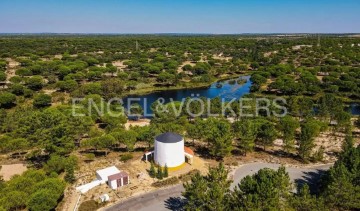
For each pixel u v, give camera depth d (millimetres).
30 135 70500
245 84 173500
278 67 184625
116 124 88438
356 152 54469
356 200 47312
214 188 44312
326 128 86375
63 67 163000
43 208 48594
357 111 119625
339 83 143625
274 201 40375
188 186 47250
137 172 65375
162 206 53719
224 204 43781
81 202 55281
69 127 73938
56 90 141500
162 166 65688
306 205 43469
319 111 98562
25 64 190750
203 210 44719
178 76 171250
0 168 68812
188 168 66625
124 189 59125
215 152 70812
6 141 72000
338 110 95625
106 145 72062
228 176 64000
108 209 53062
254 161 71562
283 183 44219
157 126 82812
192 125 83250
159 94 152375
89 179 63594
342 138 86812
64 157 69125
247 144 72750
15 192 50594
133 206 53844
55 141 69188
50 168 63531
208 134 74125
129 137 73625
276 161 71500
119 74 166375
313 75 164500
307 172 65938
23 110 104375
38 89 141500
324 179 55156
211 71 192625
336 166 52906
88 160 72500
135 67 194000
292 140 75250
